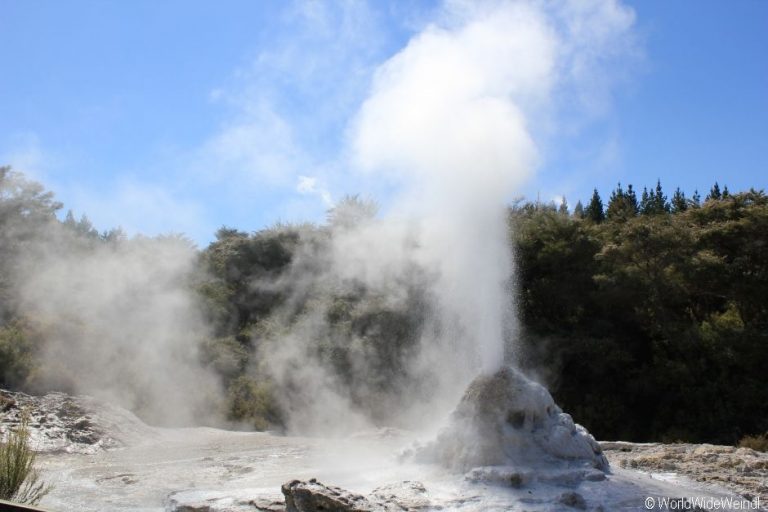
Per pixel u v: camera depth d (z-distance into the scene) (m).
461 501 4.28
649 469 6.27
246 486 5.39
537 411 5.34
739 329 15.59
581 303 17.67
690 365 15.46
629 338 17.28
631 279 16.59
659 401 15.73
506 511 4.09
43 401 10.52
